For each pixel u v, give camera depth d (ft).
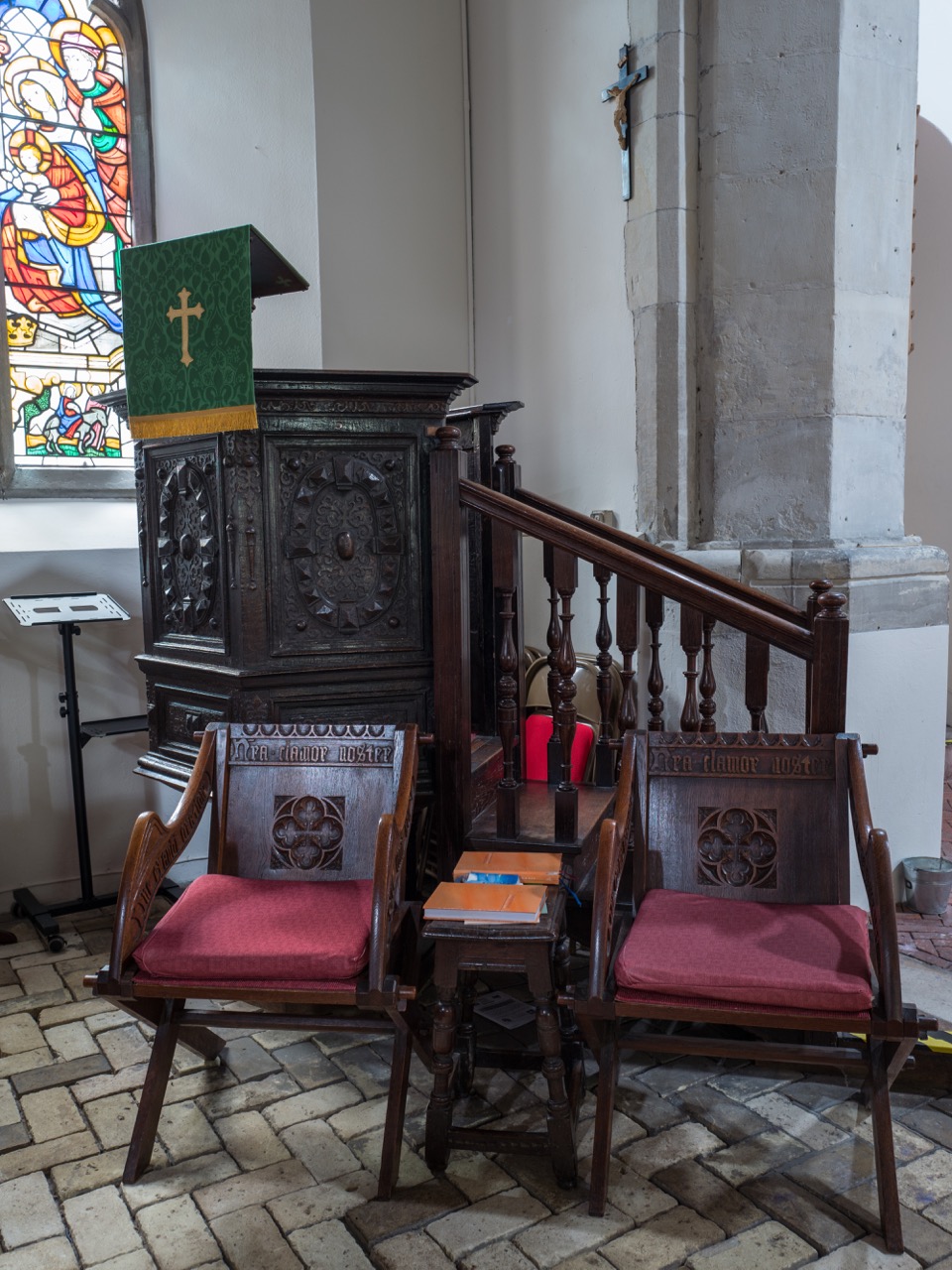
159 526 11.38
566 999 7.36
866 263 12.63
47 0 14.61
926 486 22.56
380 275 15.93
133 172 15.23
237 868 9.23
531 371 16.17
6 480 14.29
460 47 16.58
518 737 11.94
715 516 13.33
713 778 8.77
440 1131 7.92
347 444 10.28
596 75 14.28
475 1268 6.97
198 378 9.95
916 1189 7.73
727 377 13.07
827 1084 9.21
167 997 7.77
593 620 14.92
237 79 15.14
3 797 13.47
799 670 12.44
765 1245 7.14
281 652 10.25
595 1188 7.46
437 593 10.02
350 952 7.62
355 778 9.25
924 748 13.26
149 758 11.58
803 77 12.30
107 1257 7.16
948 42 21.33
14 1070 9.63
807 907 8.21
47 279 14.80
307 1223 7.47
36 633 13.52
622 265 14.21
